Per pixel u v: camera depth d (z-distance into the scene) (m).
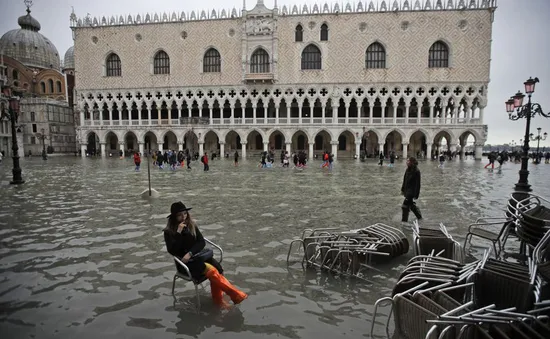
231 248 9.19
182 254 6.24
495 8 58.00
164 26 66.75
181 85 66.75
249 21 63.12
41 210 14.09
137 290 6.69
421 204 15.61
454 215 13.17
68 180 25.20
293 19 62.53
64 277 7.30
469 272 5.69
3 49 88.56
